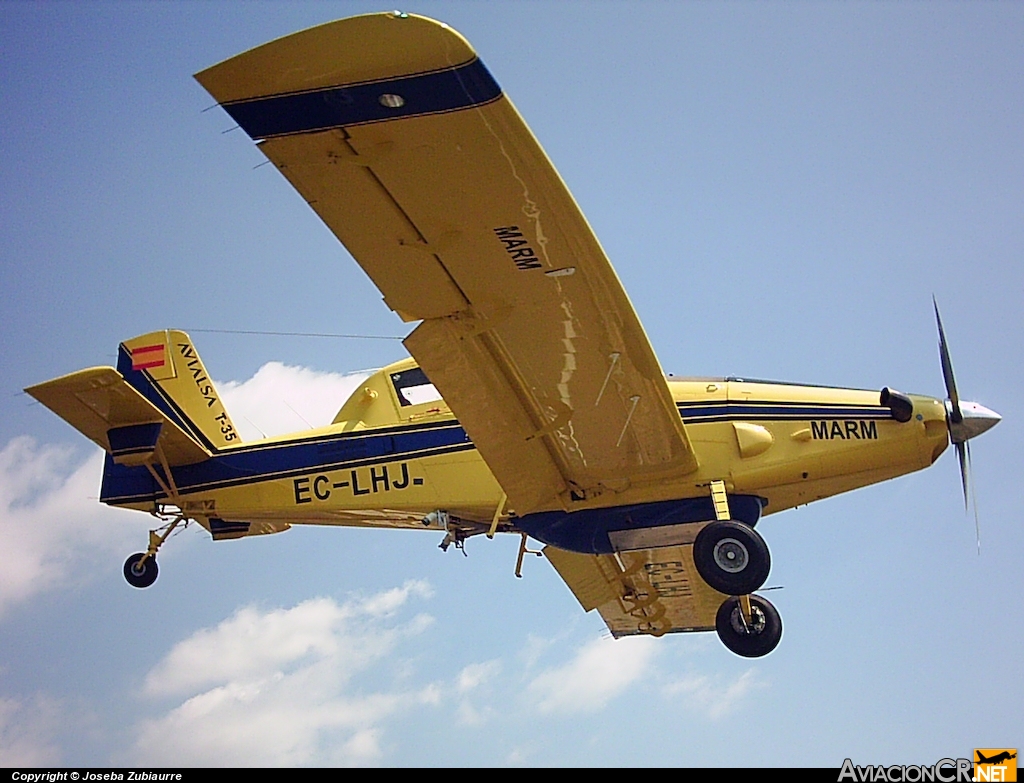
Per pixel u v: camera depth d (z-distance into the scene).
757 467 9.97
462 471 10.74
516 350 8.39
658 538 10.14
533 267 7.53
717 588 9.39
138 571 12.13
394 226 7.08
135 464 11.17
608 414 9.12
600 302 7.89
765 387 10.25
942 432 10.10
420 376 11.17
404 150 6.43
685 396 10.24
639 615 12.20
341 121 6.18
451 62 5.79
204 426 13.52
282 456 11.42
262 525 12.43
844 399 10.12
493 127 6.28
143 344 13.71
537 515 10.37
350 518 11.37
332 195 6.78
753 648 10.35
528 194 6.85
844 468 10.01
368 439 11.08
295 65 5.80
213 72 5.81
